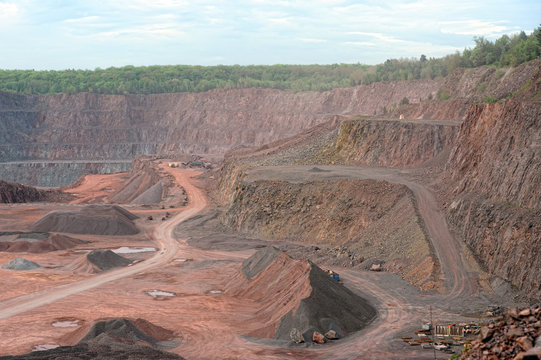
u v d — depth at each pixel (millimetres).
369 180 86500
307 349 42469
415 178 89562
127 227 100312
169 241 93375
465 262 60469
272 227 91188
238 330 48406
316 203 88938
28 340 46125
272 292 58219
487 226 61188
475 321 47000
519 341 19703
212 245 88312
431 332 44750
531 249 52781
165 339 45844
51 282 67125
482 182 69375
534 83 77375
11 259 80438
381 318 49469
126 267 75938
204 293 62500
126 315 53406
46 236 92188
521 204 58438
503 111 72000
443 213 72875
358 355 40531
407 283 60094
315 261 73312
